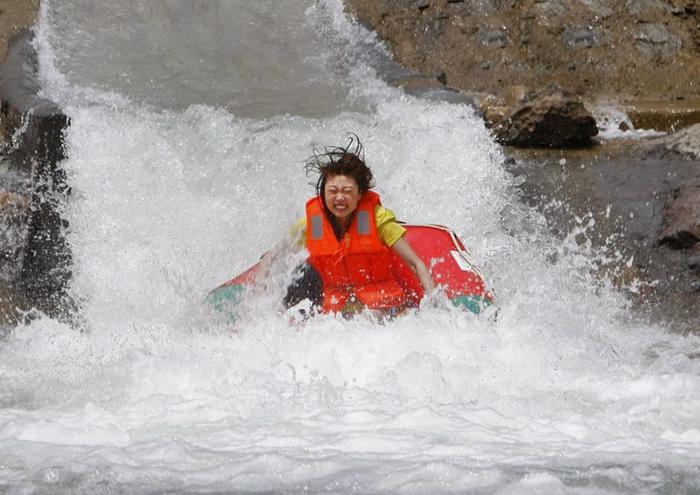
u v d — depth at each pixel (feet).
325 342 68.59
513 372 64.80
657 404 57.82
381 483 44.98
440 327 71.36
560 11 143.54
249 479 45.47
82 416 56.24
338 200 74.43
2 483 45.32
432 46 137.69
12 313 86.94
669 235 96.37
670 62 139.74
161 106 115.44
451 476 45.39
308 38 133.90
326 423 53.83
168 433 52.11
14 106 107.96
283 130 106.52
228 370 64.18
